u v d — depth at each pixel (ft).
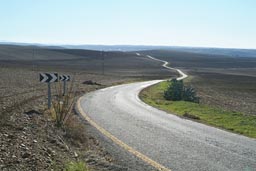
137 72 414.00
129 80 255.91
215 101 142.20
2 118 45.83
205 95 170.09
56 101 83.76
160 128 55.42
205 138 47.91
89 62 588.09
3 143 32.24
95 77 259.60
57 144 37.11
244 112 107.04
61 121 47.91
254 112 109.50
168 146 42.14
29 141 35.09
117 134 48.98
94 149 39.52
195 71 483.51
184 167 33.19
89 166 31.48
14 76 181.88
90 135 47.42
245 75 433.89
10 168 26.14
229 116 75.97
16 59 544.62
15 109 58.59
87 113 70.38
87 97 107.24
